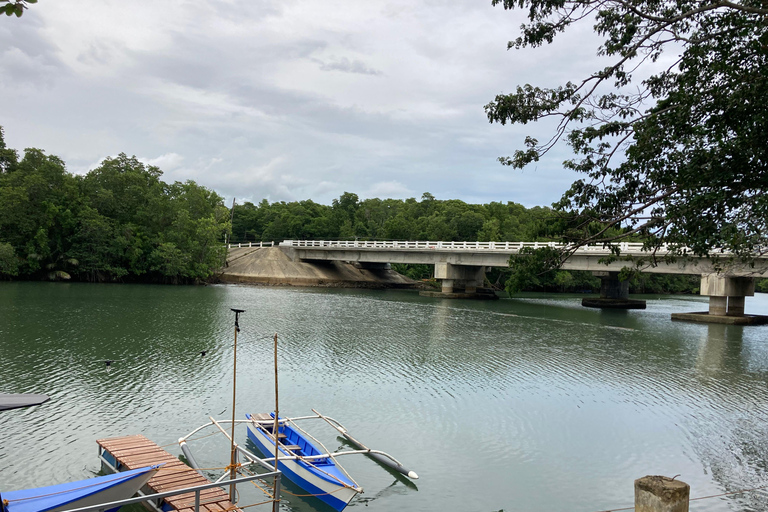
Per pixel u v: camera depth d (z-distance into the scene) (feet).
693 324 192.34
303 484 53.98
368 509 51.47
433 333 152.25
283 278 337.31
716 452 67.10
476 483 57.36
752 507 53.06
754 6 51.13
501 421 76.43
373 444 66.74
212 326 144.97
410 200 622.13
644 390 95.09
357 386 91.35
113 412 72.84
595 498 54.54
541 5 57.31
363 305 225.15
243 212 561.02
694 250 52.03
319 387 89.76
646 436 72.02
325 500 51.72
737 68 51.49
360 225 516.32
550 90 63.05
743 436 72.69
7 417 69.41
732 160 48.85
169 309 177.58
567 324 183.83
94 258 287.28
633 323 191.01
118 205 311.88
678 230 52.29
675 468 62.44
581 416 79.56
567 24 58.59
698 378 105.19
